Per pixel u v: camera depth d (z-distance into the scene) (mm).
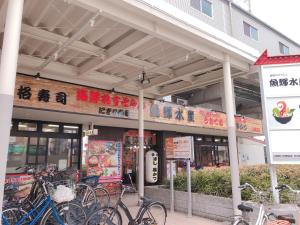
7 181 6590
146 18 4547
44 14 4535
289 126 4656
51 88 6602
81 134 8797
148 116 8703
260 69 4945
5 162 3113
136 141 10539
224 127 11711
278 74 4840
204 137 13688
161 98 9531
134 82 8086
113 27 5039
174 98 13953
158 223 4594
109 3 4133
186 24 4883
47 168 5980
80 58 6430
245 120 13164
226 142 14828
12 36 3326
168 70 7230
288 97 4730
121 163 9586
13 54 3305
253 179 5832
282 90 4777
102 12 4066
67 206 4258
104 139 9406
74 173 5855
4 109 3164
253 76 12672
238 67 6488
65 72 6805
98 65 6219
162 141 11219
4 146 3121
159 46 5926
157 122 9039
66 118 7824
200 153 13289
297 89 4711
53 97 6605
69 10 4543
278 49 14742
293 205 4555
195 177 6473
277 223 3236
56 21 4879
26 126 7781
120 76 7797
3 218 3766
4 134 3133
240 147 15359
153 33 4695
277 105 4766
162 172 10883
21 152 7531
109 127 9586
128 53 6262
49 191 4281
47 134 8117
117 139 9703
